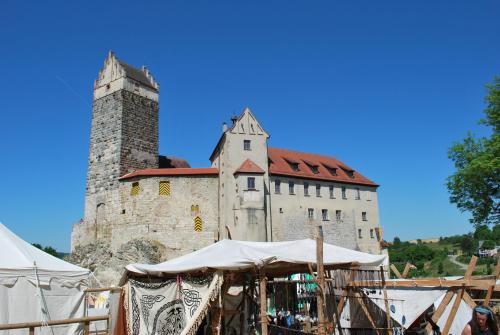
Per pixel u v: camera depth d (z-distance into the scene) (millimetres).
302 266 16078
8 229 17469
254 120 52125
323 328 13328
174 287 15547
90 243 52062
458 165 34375
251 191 47625
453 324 14812
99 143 55344
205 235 48969
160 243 47844
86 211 54188
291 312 19875
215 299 14539
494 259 70938
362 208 58531
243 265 14195
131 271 16672
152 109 57906
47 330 15586
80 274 17031
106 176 53312
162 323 15438
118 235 50219
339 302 18562
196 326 13477
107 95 56250
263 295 14102
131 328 16328
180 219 48906
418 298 15977
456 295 14383
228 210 48125
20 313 15055
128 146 53969
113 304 16625
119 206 51094
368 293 17734
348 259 15523
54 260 17359
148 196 49125
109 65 57375
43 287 15773
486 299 13750
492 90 32281
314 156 62156
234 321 16703
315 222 53406
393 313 16797
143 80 58031
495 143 30375
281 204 51406
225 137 50344
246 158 50375
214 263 14242
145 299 16172
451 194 34156
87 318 13359
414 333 16328
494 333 7879
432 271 82562
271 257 14070
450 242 153125
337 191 56938
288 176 52750
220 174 51406
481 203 32062
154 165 56531
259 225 46906
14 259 15578
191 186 50250
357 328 16844
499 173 30219
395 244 147625
